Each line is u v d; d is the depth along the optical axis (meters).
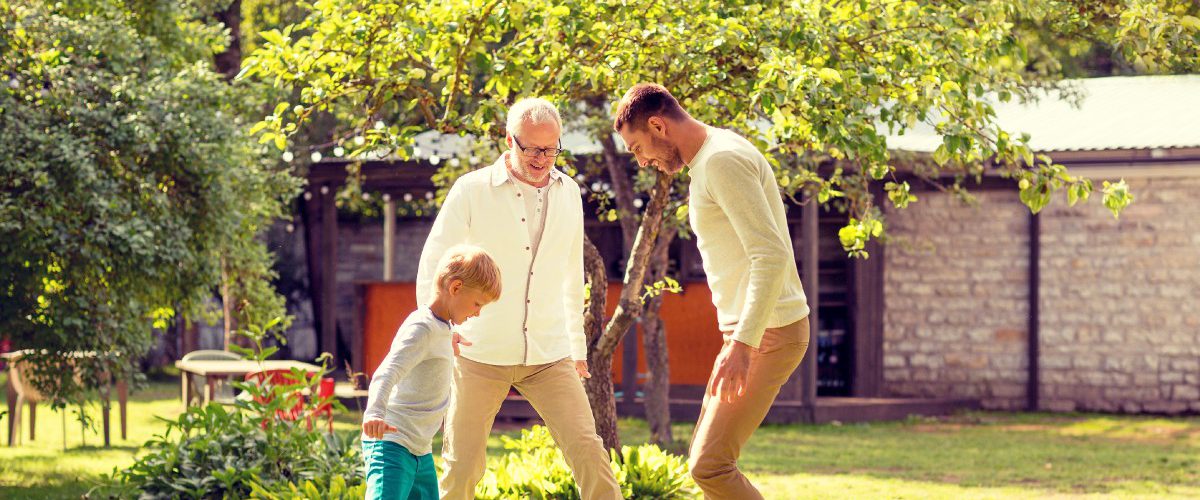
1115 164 14.45
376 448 4.05
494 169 4.48
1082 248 15.52
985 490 8.41
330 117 16.25
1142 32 5.07
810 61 4.87
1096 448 11.36
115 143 8.71
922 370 15.90
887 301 16.00
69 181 8.12
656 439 10.83
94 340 8.30
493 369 4.38
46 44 9.02
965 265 15.84
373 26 5.22
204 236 9.34
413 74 5.08
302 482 5.68
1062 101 16.80
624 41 4.98
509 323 4.36
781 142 5.69
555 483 5.30
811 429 13.28
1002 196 15.74
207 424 6.15
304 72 5.29
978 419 14.51
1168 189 15.23
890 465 9.95
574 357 4.61
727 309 3.94
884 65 5.08
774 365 3.94
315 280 21.48
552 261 4.48
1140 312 15.34
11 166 7.84
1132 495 8.23
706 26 5.03
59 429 12.48
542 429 6.11
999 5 5.05
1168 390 15.23
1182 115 15.55
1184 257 15.20
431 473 4.18
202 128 9.16
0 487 8.20
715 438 3.98
